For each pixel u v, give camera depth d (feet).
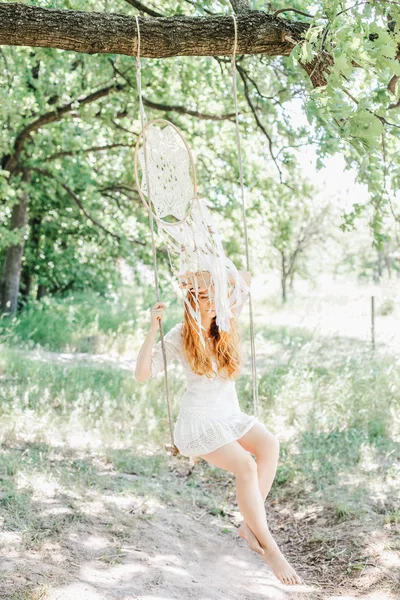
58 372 31.37
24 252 58.49
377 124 11.94
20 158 47.91
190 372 12.32
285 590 14.55
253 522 11.28
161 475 21.27
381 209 19.03
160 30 13.09
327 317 71.20
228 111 38.73
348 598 13.80
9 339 40.45
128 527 16.40
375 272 134.62
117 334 45.60
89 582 13.33
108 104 40.91
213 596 13.76
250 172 43.27
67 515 16.29
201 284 12.51
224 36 13.32
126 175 52.26
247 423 11.97
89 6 25.21
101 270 63.98
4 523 15.20
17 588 12.43
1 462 18.93
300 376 30.48
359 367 32.83
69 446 22.11
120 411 26.96
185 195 12.64
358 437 23.41
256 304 83.35
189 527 17.57
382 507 17.72
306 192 40.83
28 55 34.78
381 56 11.14
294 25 13.57
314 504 18.70
